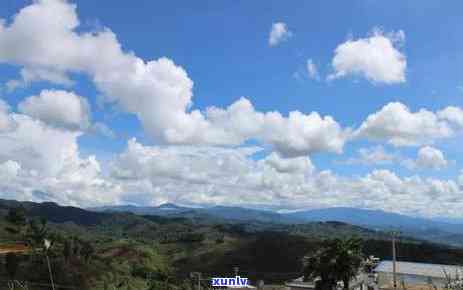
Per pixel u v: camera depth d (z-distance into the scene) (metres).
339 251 72.06
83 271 121.50
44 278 105.75
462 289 34.06
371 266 96.19
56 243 135.38
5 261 107.56
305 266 75.25
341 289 76.62
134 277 148.12
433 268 91.00
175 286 150.25
